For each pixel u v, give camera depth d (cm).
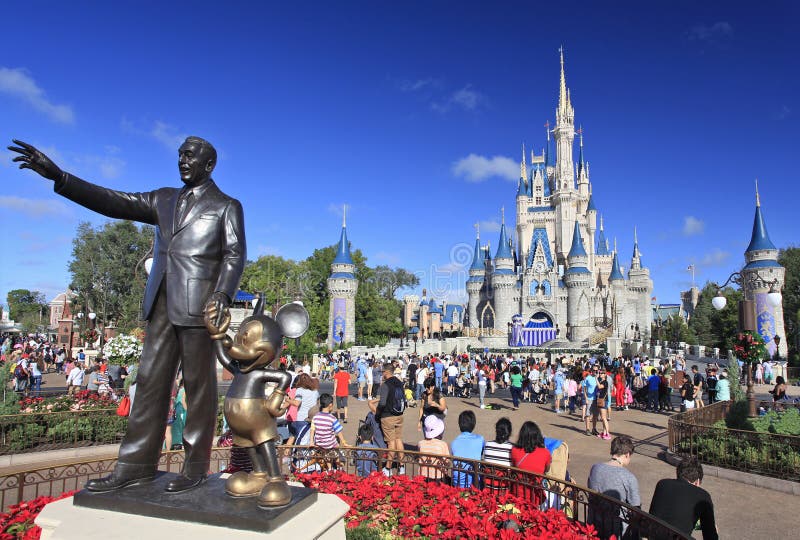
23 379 2262
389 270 9788
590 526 542
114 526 397
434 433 845
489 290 10625
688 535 484
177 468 1070
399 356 4900
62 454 1220
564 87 11412
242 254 498
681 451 1291
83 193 475
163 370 480
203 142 509
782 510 938
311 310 6150
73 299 6650
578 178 11538
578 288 9288
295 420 1052
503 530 524
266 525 383
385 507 612
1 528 508
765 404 1875
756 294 4816
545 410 2203
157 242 504
